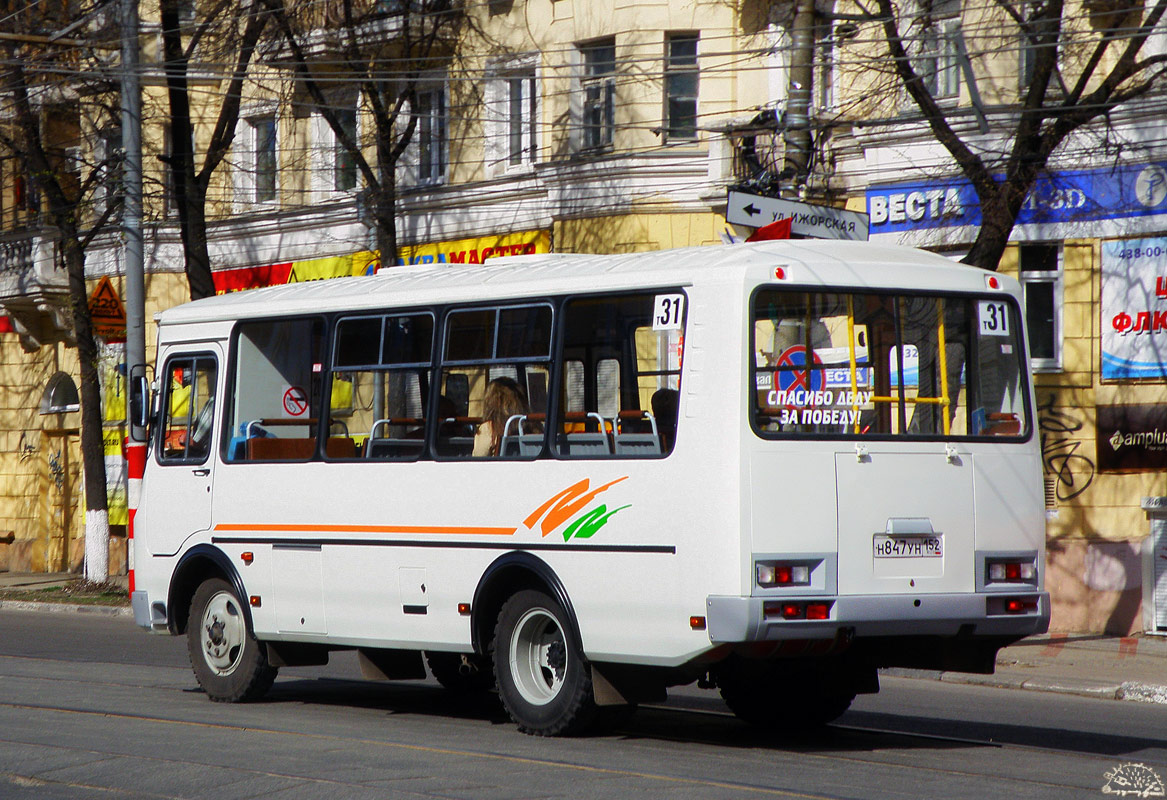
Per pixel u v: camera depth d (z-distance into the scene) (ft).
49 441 120.88
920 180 73.46
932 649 35.40
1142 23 68.54
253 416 43.16
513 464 36.27
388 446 39.45
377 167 94.22
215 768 30.30
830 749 35.04
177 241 110.52
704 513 32.14
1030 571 35.14
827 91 77.77
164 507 45.55
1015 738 38.73
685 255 34.73
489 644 37.09
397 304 39.68
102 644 65.98
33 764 31.40
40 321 120.98
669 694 48.29
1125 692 51.88
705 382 32.58
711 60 82.12
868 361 33.94
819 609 32.12
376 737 35.70
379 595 39.17
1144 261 68.49
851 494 32.89
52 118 110.32
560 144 86.58
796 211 56.70
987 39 67.92
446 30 91.56
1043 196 70.13
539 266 38.04
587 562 34.37
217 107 108.37
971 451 34.60
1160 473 68.28
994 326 35.78
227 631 43.88
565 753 33.09
